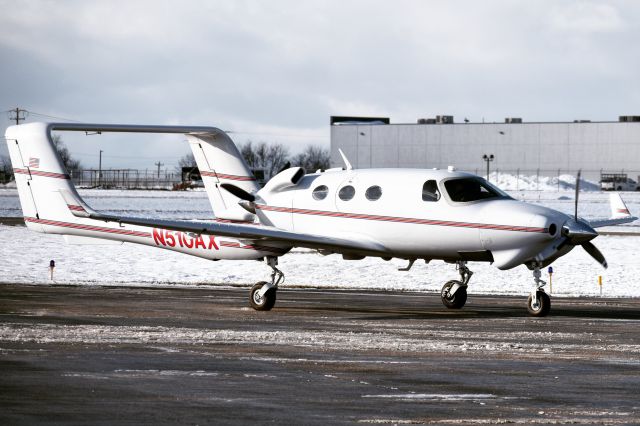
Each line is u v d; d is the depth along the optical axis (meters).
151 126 44.28
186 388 20.66
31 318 34.94
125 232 44.59
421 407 19.00
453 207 39.06
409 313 39.50
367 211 40.84
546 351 27.38
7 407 18.36
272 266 41.47
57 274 57.00
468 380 22.16
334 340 29.53
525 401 19.72
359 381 21.88
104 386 20.73
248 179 45.50
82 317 35.59
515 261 38.22
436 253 40.00
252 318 36.53
